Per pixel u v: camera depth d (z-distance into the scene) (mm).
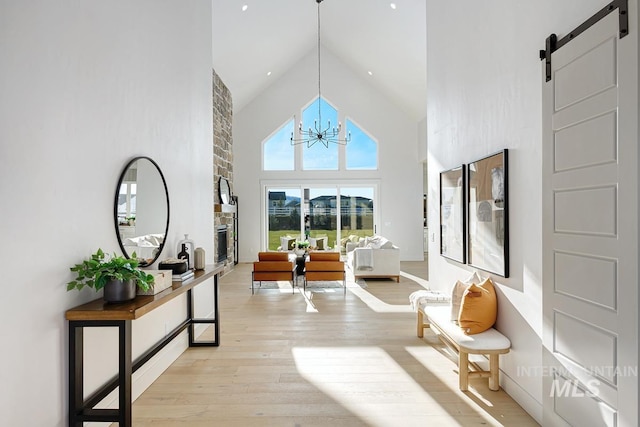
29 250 1625
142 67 2684
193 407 2410
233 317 4516
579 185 1815
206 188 4117
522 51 2363
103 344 2162
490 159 2773
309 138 9797
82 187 1991
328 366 3043
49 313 1737
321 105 9898
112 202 2281
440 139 4035
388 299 5457
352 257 7332
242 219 9742
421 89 8133
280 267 5895
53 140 1771
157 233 2879
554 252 2012
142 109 2680
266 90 9750
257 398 2521
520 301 2404
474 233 3086
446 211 3814
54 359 1767
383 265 6824
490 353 2490
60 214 1817
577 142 1827
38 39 1677
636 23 1478
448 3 3725
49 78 1744
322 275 5910
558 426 1996
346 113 9773
